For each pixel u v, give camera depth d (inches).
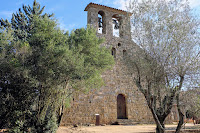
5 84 399.5
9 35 458.6
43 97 413.7
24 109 404.8
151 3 376.2
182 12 351.6
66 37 440.8
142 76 364.8
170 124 804.0
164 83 331.9
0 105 388.8
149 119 799.7
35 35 383.9
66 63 373.4
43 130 397.4
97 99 732.7
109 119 726.5
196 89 305.7
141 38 360.8
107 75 788.0
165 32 345.4
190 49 320.5
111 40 847.1
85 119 684.1
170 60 328.2
